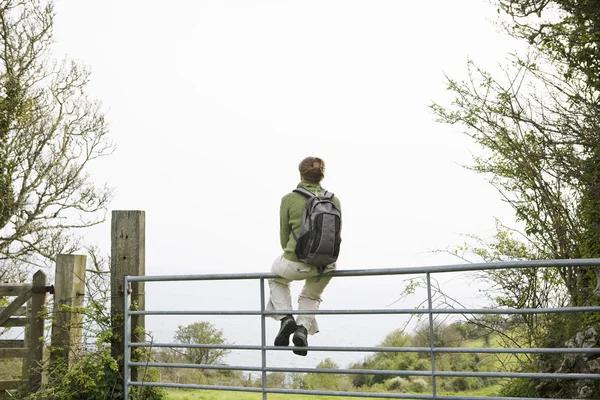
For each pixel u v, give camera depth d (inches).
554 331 317.4
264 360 248.7
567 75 345.1
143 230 307.7
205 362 510.6
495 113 369.1
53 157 687.7
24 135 673.0
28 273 663.8
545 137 350.6
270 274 247.0
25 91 684.7
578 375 198.4
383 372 228.5
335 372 236.2
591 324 283.6
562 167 334.3
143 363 278.5
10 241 650.2
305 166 245.6
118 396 291.3
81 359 306.0
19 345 326.0
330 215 230.1
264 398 246.1
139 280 284.7
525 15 350.9
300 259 231.8
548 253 354.0
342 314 234.7
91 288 307.7
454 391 418.3
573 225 337.7
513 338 359.6
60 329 309.1
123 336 299.4
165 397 306.2
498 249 372.8
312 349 237.0
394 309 227.0
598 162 323.6
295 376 561.0
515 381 331.9
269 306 251.4
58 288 313.4
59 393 291.9
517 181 362.9
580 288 319.6
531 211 353.1
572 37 342.6
